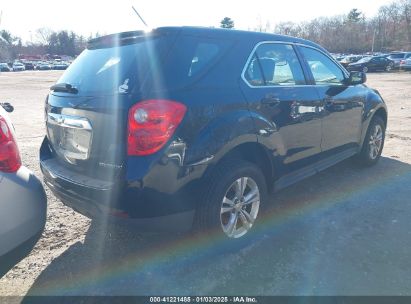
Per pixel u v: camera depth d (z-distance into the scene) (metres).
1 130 2.19
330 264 2.76
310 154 3.64
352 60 40.38
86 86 2.68
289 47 3.50
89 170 2.58
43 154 3.18
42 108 12.54
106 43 2.88
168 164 2.37
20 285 2.56
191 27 2.72
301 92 3.42
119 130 2.37
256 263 2.80
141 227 2.47
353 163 5.06
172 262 2.83
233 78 2.81
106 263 2.82
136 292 2.50
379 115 5.04
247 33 3.09
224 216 2.89
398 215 3.54
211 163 2.56
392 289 2.46
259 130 2.90
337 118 3.99
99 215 2.54
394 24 77.00
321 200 3.92
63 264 2.81
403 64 31.22
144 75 2.41
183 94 2.45
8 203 2.13
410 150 5.88
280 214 3.59
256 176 3.01
